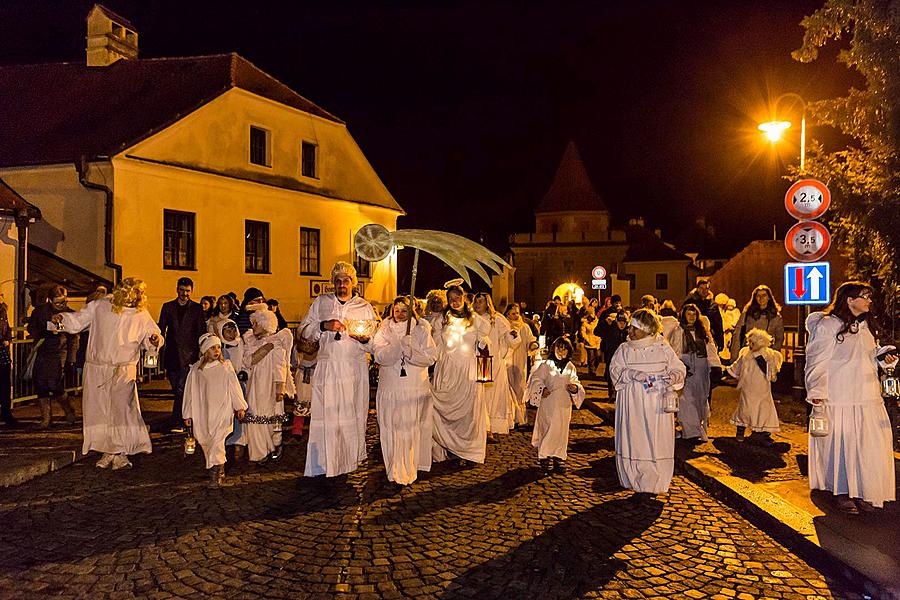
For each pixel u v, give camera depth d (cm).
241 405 746
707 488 729
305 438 983
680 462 813
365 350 748
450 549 552
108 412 787
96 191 1644
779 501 639
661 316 951
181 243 1819
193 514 632
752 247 2614
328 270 2369
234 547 552
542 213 5972
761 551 555
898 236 920
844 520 589
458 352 823
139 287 806
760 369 884
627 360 718
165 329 1009
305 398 995
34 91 2095
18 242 1334
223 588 478
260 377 827
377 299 2608
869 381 615
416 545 560
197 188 1852
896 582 465
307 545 557
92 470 787
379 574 503
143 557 529
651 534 592
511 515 639
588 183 6009
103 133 1762
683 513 649
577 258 5850
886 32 901
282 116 2164
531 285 5922
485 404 945
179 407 1005
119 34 2259
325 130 2358
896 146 916
